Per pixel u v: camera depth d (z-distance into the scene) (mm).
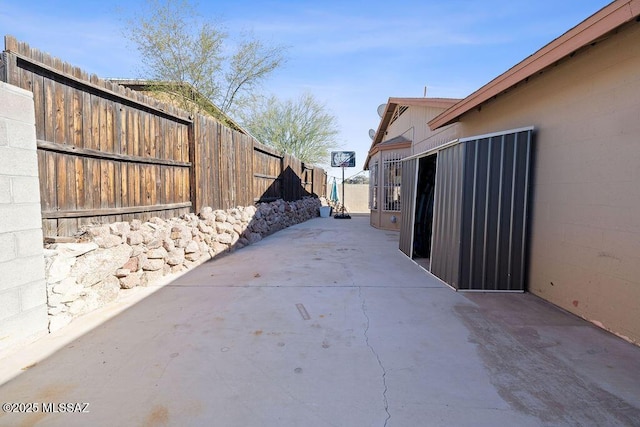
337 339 2576
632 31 2533
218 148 6031
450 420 1665
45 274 2617
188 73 10430
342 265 5113
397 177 9812
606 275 2766
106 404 1785
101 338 2574
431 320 2965
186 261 4773
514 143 3725
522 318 3018
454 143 4027
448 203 4184
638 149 2498
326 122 19781
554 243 3379
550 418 1680
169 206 4672
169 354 2328
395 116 10906
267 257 5703
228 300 3463
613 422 1650
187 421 1657
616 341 2551
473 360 2260
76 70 3131
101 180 3514
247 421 1660
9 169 2326
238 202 6930
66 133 3051
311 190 14406
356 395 1870
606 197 2771
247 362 2223
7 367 2145
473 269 3834
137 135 4070
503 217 3797
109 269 3348
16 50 2539
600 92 2826
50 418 1676
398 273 4652
